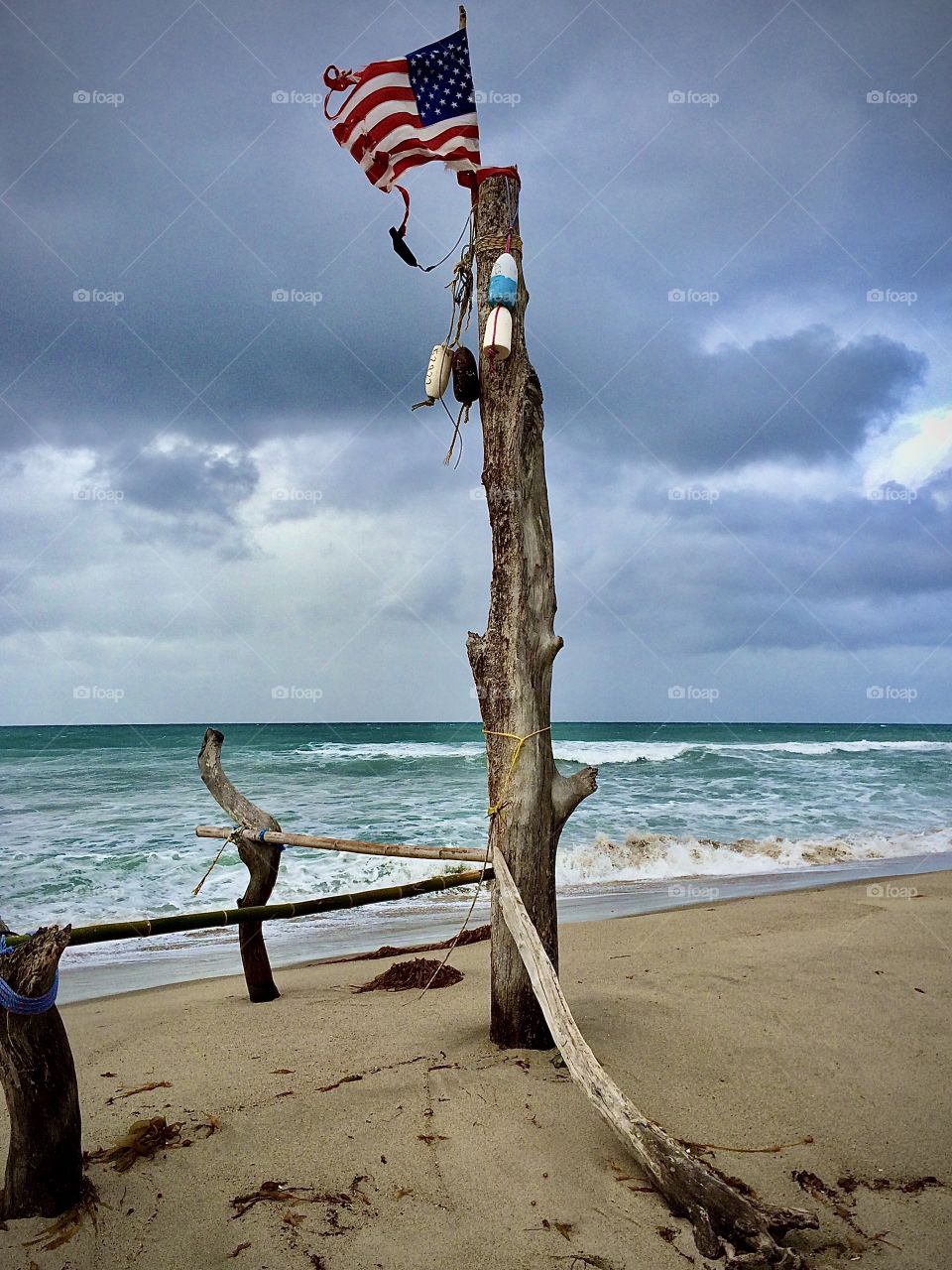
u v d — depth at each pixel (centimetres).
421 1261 260
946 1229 285
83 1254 261
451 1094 370
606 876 1250
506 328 429
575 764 2820
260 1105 365
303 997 588
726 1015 488
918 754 3334
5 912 980
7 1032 267
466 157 466
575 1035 345
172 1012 555
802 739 5841
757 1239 260
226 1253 263
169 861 1205
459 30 467
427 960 655
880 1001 516
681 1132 349
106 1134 339
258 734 5566
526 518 437
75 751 3161
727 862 1338
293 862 1215
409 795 1988
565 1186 300
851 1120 362
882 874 1222
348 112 479
